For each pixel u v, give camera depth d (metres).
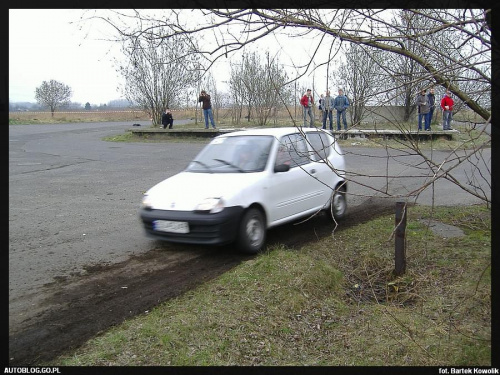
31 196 10.11
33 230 7.34
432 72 3.53
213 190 5.94
